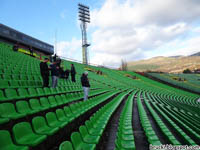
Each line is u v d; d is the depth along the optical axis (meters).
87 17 42.56
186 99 22.53
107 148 3.95
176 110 8.45
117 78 32.75
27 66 11.63
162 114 7.11
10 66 9.59
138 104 10.10
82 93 10.07
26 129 3.14
